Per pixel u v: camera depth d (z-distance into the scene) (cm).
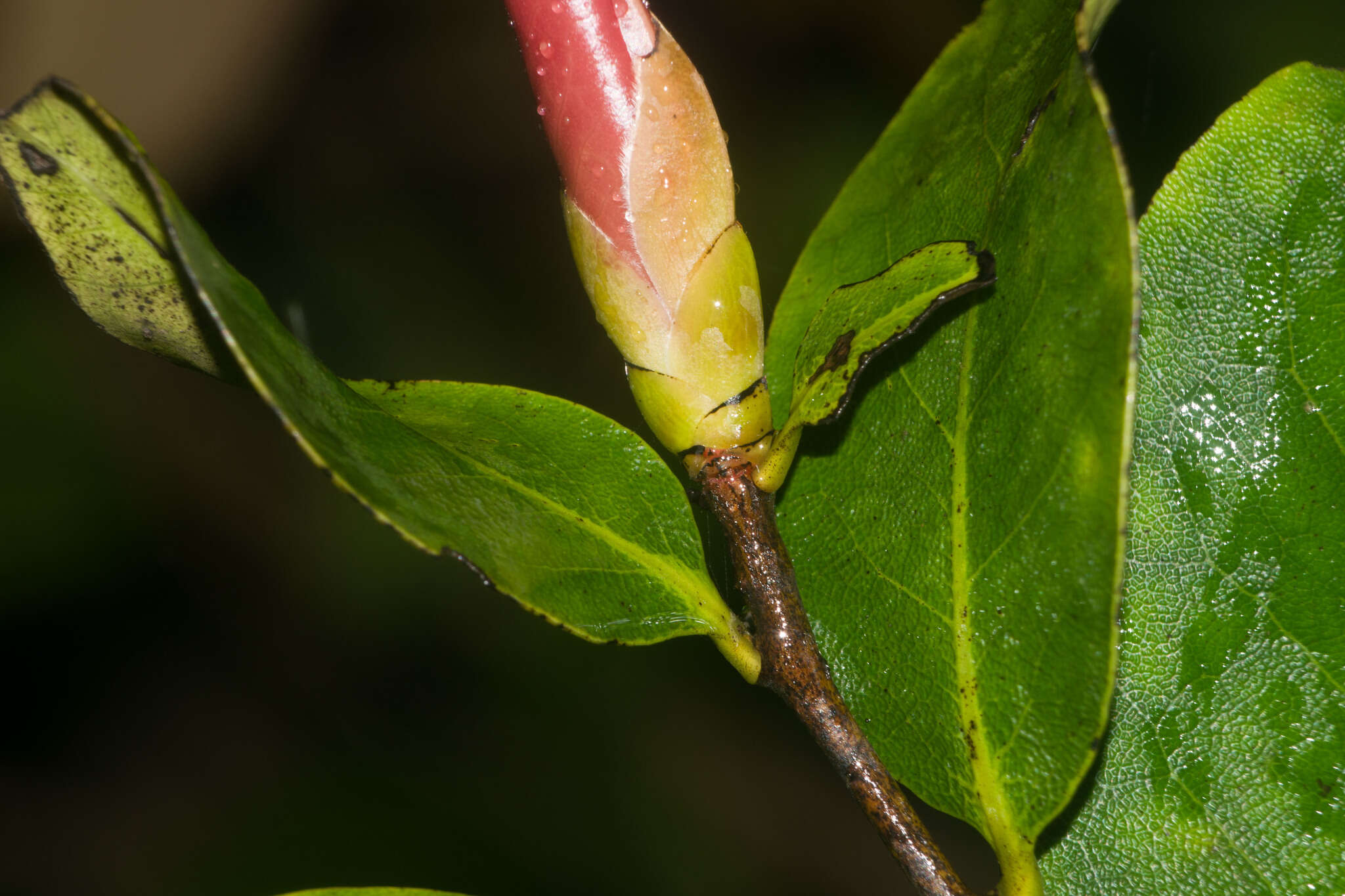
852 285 29
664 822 77
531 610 28
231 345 27
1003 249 29
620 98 29
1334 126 29
